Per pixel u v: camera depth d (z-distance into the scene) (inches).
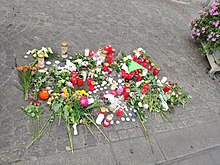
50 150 112.8
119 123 135.2
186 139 139.9
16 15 192.5
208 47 202.1
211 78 197.2
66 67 152.8
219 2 208.8
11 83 137.1
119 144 124.9
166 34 235.1
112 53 171.8
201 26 215.0
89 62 162.9
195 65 205.3
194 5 327.9
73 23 204.7
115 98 146.7
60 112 127.1
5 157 105.6
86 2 242.7
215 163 134.1
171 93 159.0
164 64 192.5
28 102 130.2
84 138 122.2
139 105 144.7
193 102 166.4
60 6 222.1
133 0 279.0
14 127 117.4
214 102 173.5
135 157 121.8
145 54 186.9
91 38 193.8
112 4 255.1
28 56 157.9
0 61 148.6
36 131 118.6
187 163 128.3
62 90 136.6
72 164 110.5
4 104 125.7
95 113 135.6
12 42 165.5
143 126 137.8
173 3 311.0
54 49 170.6
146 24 240.2
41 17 199.3
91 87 144.3
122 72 162.1
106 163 115.3
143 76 163.8
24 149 110.2
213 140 145.5
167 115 150.0
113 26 218.5
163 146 131.6
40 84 136.0
